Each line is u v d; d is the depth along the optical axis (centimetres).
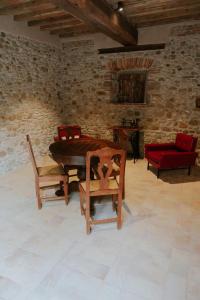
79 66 524
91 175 311
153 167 442
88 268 185
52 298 158
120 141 421
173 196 316
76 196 309
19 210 274
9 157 411
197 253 203
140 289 166
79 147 302
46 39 473
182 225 246
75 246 211
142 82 492
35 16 372
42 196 311
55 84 523
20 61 412
